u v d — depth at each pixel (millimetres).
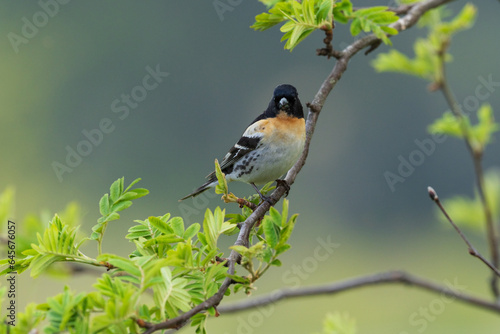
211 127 22359
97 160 20266
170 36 23172
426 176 22266
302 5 4707
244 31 23219
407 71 6883
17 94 22234
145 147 21109
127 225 18891
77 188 19766
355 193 22375
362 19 5145
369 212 22062
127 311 2924
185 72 22844
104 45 23266
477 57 23234
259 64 23078
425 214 21828
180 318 3098
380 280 5852
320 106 5254
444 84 6820
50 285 7590
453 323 12359
